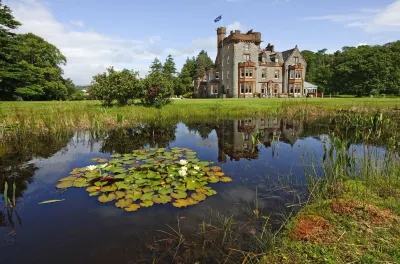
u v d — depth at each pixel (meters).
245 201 3.49
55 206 3.38
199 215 3.10
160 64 57.44
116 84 14.71
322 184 3.84
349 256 2.17
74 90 52.91
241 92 35.59
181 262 2.23
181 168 4.21
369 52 39.22
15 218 3.09
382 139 7.00
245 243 2.51
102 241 2.57
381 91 41.22
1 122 9.38
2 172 4.89
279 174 4.65
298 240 2.49
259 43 36.66
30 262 2.25
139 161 5.38
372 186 3.68
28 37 35.28
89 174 4.44
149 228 2.81
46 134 8.98
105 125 10.67
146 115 13.27
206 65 60.66
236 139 8.28
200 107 16.17
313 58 62.59
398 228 2.55
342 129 9.50
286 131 9.62
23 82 28.55
